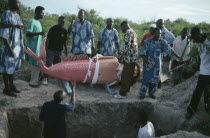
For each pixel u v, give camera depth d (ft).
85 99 22.17
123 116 22.16
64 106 16.05
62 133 16.02
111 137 22.30
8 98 20.89
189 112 19.29
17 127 19.72
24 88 23.18
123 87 22.89
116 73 24.22
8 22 19.26
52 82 25.00
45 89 23.44
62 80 24.02
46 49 23.62
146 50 21.59
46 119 15.83
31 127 20.17
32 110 20.02
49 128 15.79
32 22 22.16
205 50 17.53
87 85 25.04
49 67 22.93
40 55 22.27
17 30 19.92
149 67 22.07
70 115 21.07
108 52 25.98
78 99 22.04
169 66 25.46
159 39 21.54
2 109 19.22
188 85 23.17
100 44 26.22
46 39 23.30
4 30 19.15
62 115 15.96
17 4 19.53
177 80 26.48
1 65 20.24
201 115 19.01
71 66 23.08
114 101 22.21
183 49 26.02
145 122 17.57
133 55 22.26
